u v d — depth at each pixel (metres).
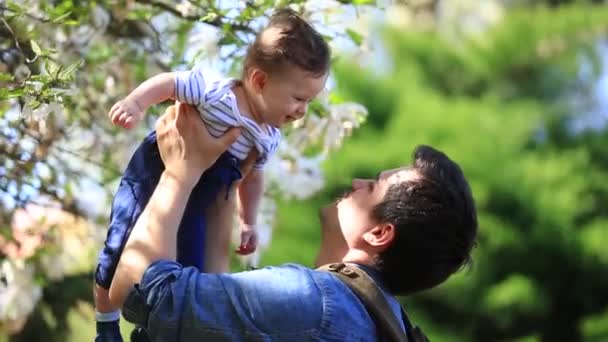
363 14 5.26
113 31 5.46
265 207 5.69
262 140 3.77
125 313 3.55
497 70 15.41
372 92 13.91
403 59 15.30
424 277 3.74
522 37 15.38
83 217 5.82
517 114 14.27
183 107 3.69
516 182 13.62
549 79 15.25
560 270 13.64
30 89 4.05
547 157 14.07
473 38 15.63
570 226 13.64
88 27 5.36
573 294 13.61
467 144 13.70
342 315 3.51
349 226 3.80
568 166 13.94
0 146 5.10
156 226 3.57
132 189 3.75
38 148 5.19
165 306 3.45
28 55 4.81
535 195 13.62
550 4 17.72
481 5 18.03
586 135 14.59
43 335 6.39
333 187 12.00
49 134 5.21
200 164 3.65
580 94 15.12
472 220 3.80
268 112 3.71
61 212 5.86
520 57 15.38
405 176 3.80
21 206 5.41
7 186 5.30
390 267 3.73
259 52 3.70
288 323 3.46
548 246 13.56
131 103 3.59
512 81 15.44
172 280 3.47
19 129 5.02
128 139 5.64
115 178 5.65
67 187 5.57
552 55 15.44
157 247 3.55
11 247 5.80
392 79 14.16
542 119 14.59
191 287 3.47
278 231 12.52
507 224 13.58
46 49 4.25
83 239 5.89
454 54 15.42
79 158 5.57
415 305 13.38
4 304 5.88
